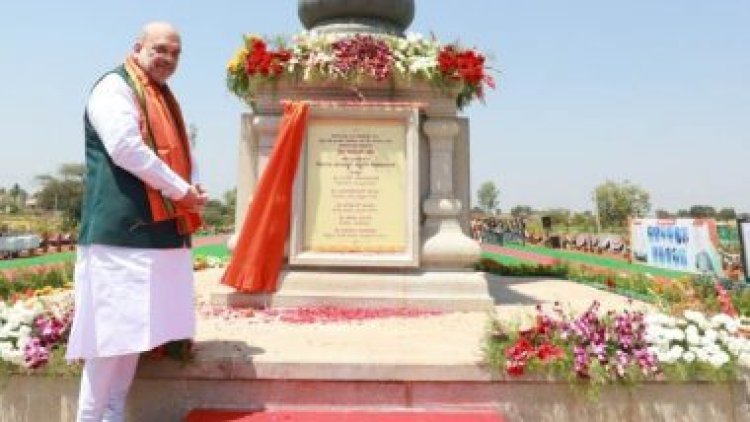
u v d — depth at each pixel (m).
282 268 5.75
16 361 3.50
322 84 5.92
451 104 5.98
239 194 6.10
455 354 3.74
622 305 6.04
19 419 3.53
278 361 3.57
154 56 3.36
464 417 3.39
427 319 5.05
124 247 3.13
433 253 5.69
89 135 3.27
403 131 5.75
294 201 5.65
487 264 9.77
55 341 3.64
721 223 13.39
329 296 5.55
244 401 3.56
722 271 12.92
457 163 6.16
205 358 3.59
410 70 5.79
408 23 7.07
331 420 3.34
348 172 5.71
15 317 3.72
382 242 5.66
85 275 3.14
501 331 3.81
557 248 33.44
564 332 3.66
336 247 5.66
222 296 5.61
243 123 6.16
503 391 3.58
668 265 16.47
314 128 5.73
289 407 3.54
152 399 3.57
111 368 3.12
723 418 3.60
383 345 4.00
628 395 3.58
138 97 3.28
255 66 5.81
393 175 5.71
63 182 71.38
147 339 3.11
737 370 3.62
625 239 25.03
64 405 3.54
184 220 3.37
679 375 3.56
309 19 6.89
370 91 5.93
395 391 3.56
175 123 3.56
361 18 6.70
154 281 3.20
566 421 3.57
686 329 3.82
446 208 5.81
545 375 3.56
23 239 23.08
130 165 3.08
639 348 3.64
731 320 3.94
